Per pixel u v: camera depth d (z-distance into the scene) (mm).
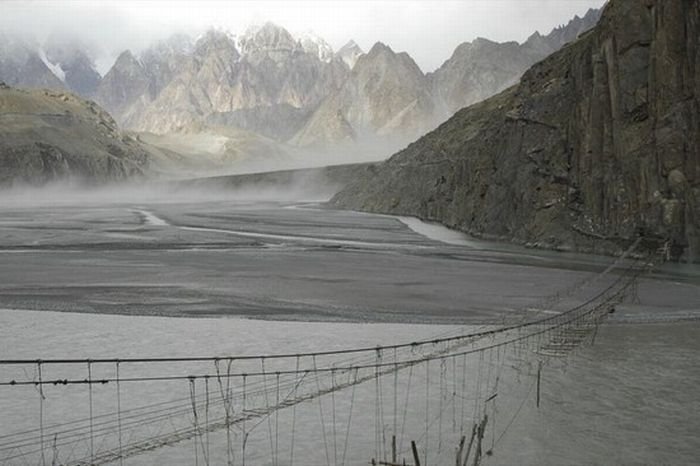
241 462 24328
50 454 24562
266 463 24281
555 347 39844
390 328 44438
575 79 102062
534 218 100500
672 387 32438
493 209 112750
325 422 28125
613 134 89438
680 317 48375
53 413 28547
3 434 26375
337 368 32906
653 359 37375
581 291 58844
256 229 126938
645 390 32031
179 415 28500
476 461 23562
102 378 32969
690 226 77750
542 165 102312
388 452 25250
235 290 57625
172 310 48875
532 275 68188
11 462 23922
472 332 43500
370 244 100250
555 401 30562
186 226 132500
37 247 88250
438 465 24141
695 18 80875
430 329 44312
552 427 27578
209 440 26109
